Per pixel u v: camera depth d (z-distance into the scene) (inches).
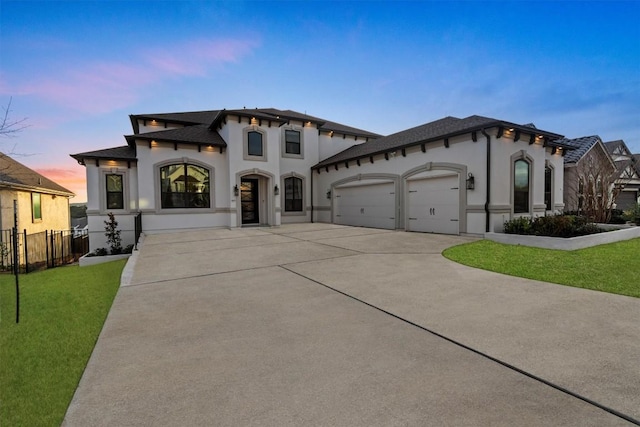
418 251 314.5
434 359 104.9
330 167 666.2
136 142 494.3
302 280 212.7
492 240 371.6
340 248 338.0
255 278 220.2
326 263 265.3
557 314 144.7
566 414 75.7
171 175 519.8
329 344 117.5
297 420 75.8
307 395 86.0
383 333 126.6
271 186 579.8
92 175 490.9
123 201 506.0
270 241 396.2
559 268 237.1
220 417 77.5
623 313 144.8
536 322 135.5
